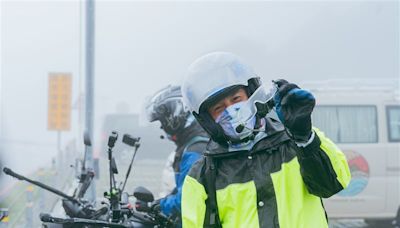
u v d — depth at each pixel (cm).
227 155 225
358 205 783
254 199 216
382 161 793
